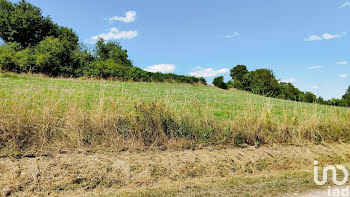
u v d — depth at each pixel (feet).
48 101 18.24
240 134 19.04
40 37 94.58
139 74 71.31
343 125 23.12
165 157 15.26
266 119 21.01
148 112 18.06
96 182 12.09
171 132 17.99
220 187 12.07
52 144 15.25
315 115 23.24
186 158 15.38
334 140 21.63
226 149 17.47
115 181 12.35
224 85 91.50
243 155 16.69
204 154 16.20
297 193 11.52
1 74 44.14
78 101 20.52
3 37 89.15
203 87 78.54
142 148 16.22
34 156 13.92
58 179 12.04
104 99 21.11
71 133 16.01
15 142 14.48
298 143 19.88
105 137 16.57
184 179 13.25
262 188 12.00
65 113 17.29
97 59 80.18
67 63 68.74
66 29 103.45
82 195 11.06
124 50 97.86
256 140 19.29
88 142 16.02
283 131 20.62
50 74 63.41
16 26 86.74
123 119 17.78
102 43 93.97
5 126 14.92
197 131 18.62
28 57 61.16
